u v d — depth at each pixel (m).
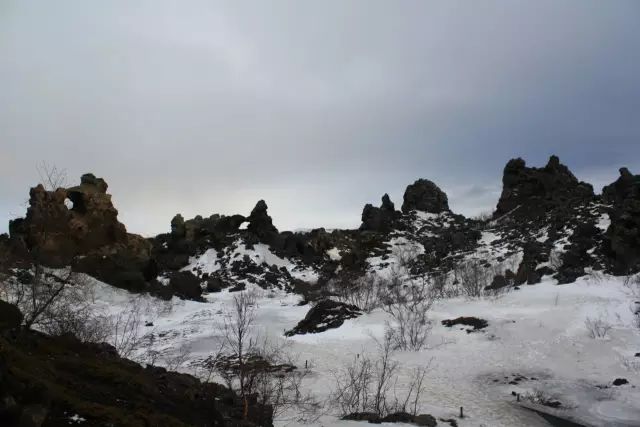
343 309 39.94
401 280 56.75
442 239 68.94
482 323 32.91
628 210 41.97
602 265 41.62
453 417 18.95
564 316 31.75
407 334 32.50
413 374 25.78
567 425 18.83
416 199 89.56
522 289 41.28
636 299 32.34
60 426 7.25
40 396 7.32
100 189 52.19
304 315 45.66
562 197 69.00
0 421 6.39
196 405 11.05
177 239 72.50
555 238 54.66
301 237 77.94
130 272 47.12
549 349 27.72
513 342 29.45
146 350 30.20
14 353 8.99
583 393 22.17
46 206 44.09
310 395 20.70
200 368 25.77
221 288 61.16
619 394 21.66
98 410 7.97
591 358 26.00
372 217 80.88
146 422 8.42
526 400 21.64
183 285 52.16
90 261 45.50
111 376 10.12
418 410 19.55
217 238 73.69
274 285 63.22
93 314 31.67
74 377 9.76
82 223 47.31
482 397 22.12
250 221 79.38
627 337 27.47
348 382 23.62
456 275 51.22
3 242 39.44
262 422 13.55
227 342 32.69
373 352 30.47
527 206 74.69
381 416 17.31
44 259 22.88
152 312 42.31
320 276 66.94
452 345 30.30
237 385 20.83
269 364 25.42
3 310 10.91
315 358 29.38
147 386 10.45
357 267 68.44
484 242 67.38
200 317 41.50
